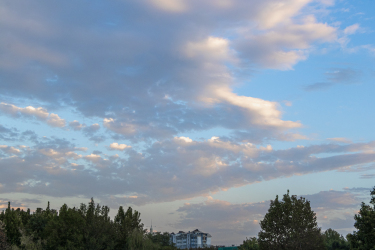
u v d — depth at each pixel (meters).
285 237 46.38
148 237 66.75
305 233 45.28
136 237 63.12
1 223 59.41
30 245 56.12
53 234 55.59
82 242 56.25
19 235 61.44
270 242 46.81
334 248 66.19
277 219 47.38
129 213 73.56
